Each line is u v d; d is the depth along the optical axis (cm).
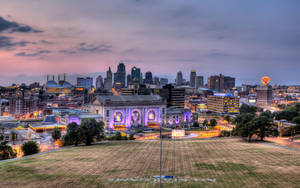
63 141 15688
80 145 15088
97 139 15662
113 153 11731
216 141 15488
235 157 10250
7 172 8519
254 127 14950
